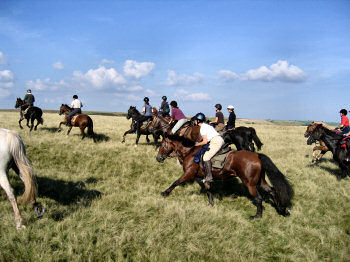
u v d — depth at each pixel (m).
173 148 6.63
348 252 4.48
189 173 6.30
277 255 4.46
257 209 5.75
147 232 4.65
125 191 7.01
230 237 4.89
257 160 5.53
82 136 12.79
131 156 10.44
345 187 7.76
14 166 5.11
